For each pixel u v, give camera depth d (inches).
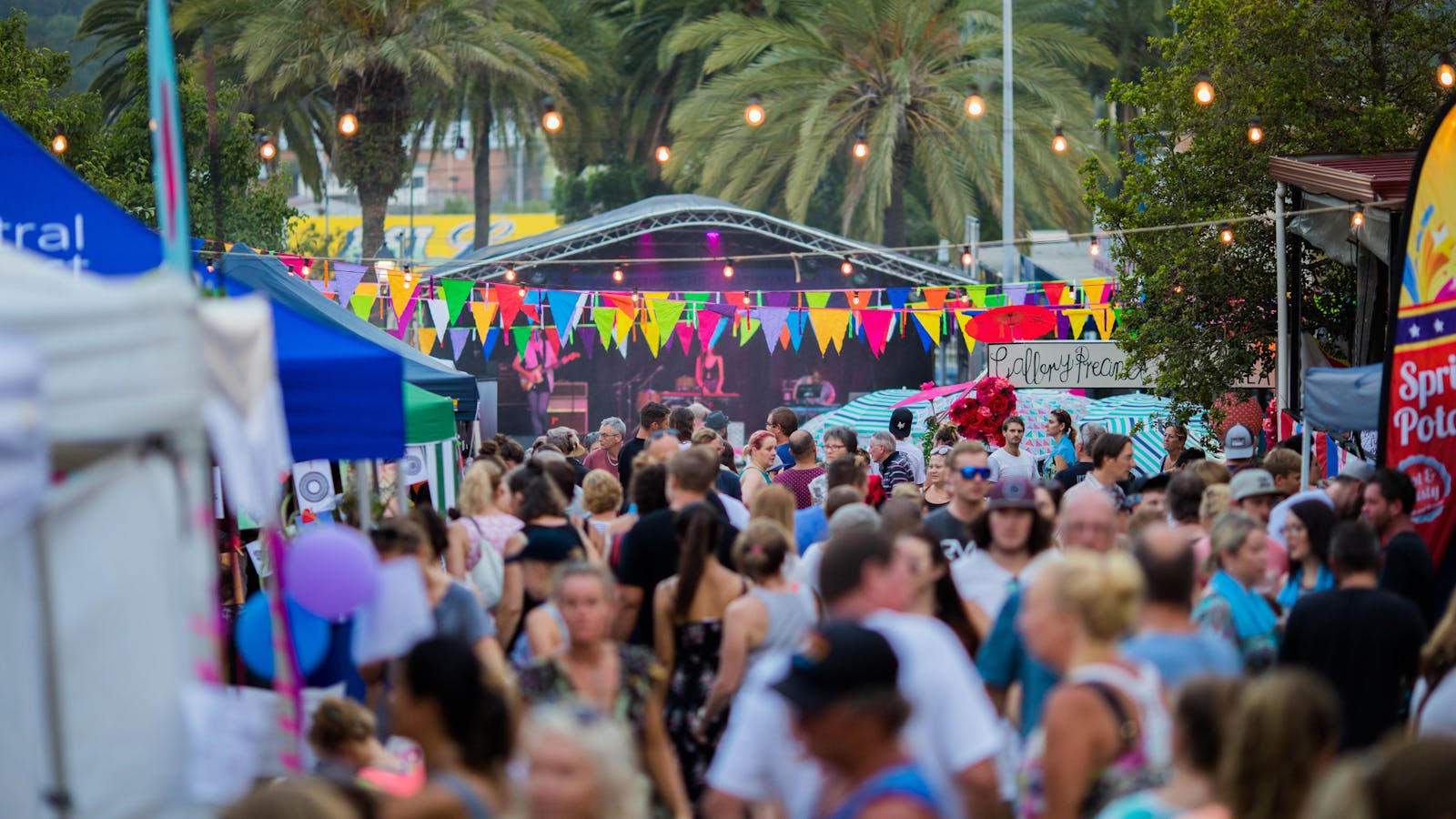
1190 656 348.5
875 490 812.6
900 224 2667.3
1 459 240.8
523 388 2432.3
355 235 4033.0
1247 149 1140.5
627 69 3437.5
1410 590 530.9
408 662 300.2
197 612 285.0
